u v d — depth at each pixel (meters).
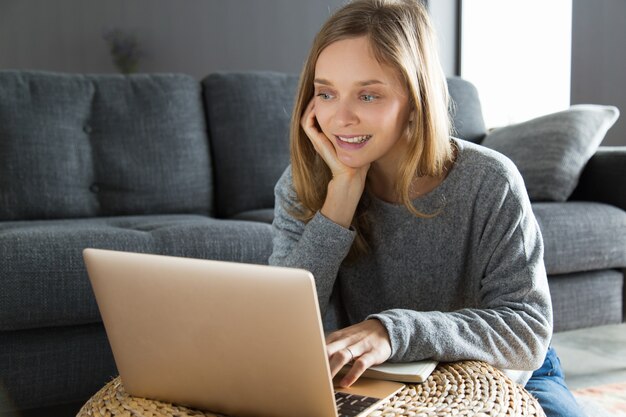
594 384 1.94
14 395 1.63
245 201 2.50
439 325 0.88
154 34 5.55
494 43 4.26
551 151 2.39
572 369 2.06
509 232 1.01
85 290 1.65
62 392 1.69
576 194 2.50
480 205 1.04
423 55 0.98
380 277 1.14
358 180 1.04
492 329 0.92
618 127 3.18
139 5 5.51
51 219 2.28
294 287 0.65
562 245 2.14
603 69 3.25
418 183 1.08
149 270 0.73
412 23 0.98
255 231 1.87
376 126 0.94
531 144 2.46
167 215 2.36
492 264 1.03
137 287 0.74
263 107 2.58
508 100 4.18
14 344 1.63
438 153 1.01
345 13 0.96
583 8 3.37
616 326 2.52
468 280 1.09
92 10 5.43
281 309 0.66
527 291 0.98
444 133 1.01
